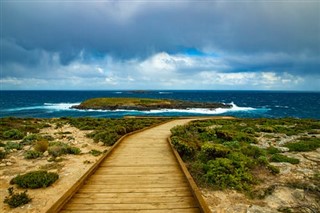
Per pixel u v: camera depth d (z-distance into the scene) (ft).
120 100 274.77
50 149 44.32
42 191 27.61
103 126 87.20
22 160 40.96
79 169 35.65
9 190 25.13
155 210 19.86
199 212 19.58
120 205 20.77
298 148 48.24
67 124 99.86
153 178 28.12
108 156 39.83
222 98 545.85
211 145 39.55
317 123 102.01
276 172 33.76
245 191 27.94
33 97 523.29
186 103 282.56
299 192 27.35
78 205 20.79
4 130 74.90
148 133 70.74
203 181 30.42
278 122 105.50
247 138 59.06
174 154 40.68
